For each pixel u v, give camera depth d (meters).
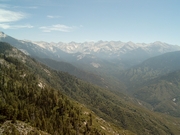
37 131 122.00
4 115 119.19
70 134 148.50
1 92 177.00
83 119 187.12
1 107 120.56
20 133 111.50
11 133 107.38
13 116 119.75
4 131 106.94
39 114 151.50
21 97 178.62
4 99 161.25
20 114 130.25
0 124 111.50
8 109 121.56
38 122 133.75
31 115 141.62
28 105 160.62
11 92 183.50
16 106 147.00
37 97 183.62
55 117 162.38
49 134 129.25
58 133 140.50
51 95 194.50
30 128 121.50
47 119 153.50
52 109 175.75
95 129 178.00
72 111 182.25
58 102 186.25
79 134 156.75
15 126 115.44
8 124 113.62
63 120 163.88
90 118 192.62
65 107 182.75
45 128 134.62
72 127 161.50
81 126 170.75
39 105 173.25
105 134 185.75
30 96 184.12
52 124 148.75
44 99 185.50
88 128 170.62
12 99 165.38
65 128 150.75
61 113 175.00
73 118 171.88
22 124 121.31
